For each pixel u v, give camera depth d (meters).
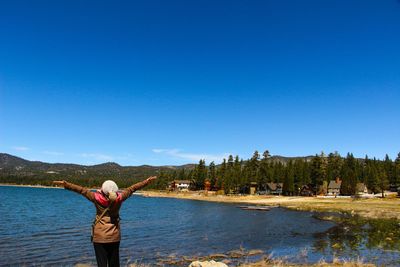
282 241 31.41
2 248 25.06
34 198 112.25
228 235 35.16
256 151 169.50
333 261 19.53
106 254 6.49
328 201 103.69
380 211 65.50
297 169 145.12
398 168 149.25
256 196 139.75
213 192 168.12
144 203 103.62
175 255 24.03
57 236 31.55
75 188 6.32
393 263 19.81
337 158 164.25
